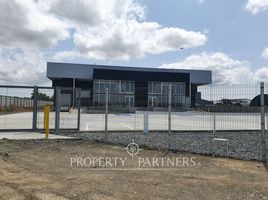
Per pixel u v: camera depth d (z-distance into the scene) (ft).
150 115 124.06
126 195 19.22
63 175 23.88
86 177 23.35
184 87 203.62
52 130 53.88
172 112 142.82
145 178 23.35
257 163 29.55
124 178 23.22
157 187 21.04
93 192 19.66
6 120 77.97
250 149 36.91
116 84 195.62
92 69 201.57
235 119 86.43
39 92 53.88
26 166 26.91
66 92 115.03
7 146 38.01
